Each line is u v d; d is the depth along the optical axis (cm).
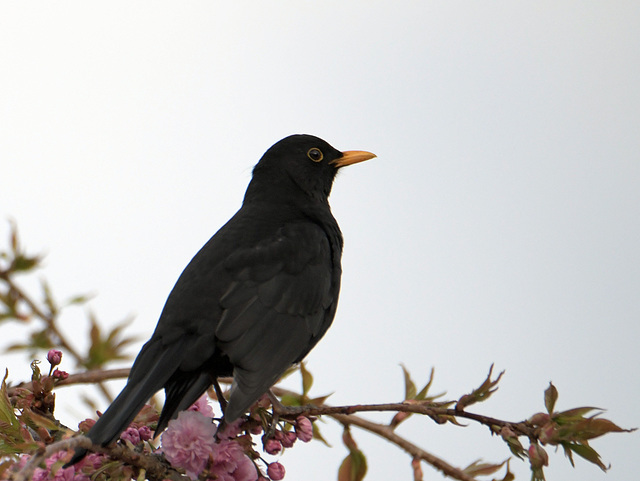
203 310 1041
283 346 1058
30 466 725
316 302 1130
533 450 855
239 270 1091
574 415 870
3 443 865
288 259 1126
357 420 1038
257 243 1131
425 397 1030
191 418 904
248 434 955
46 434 870
